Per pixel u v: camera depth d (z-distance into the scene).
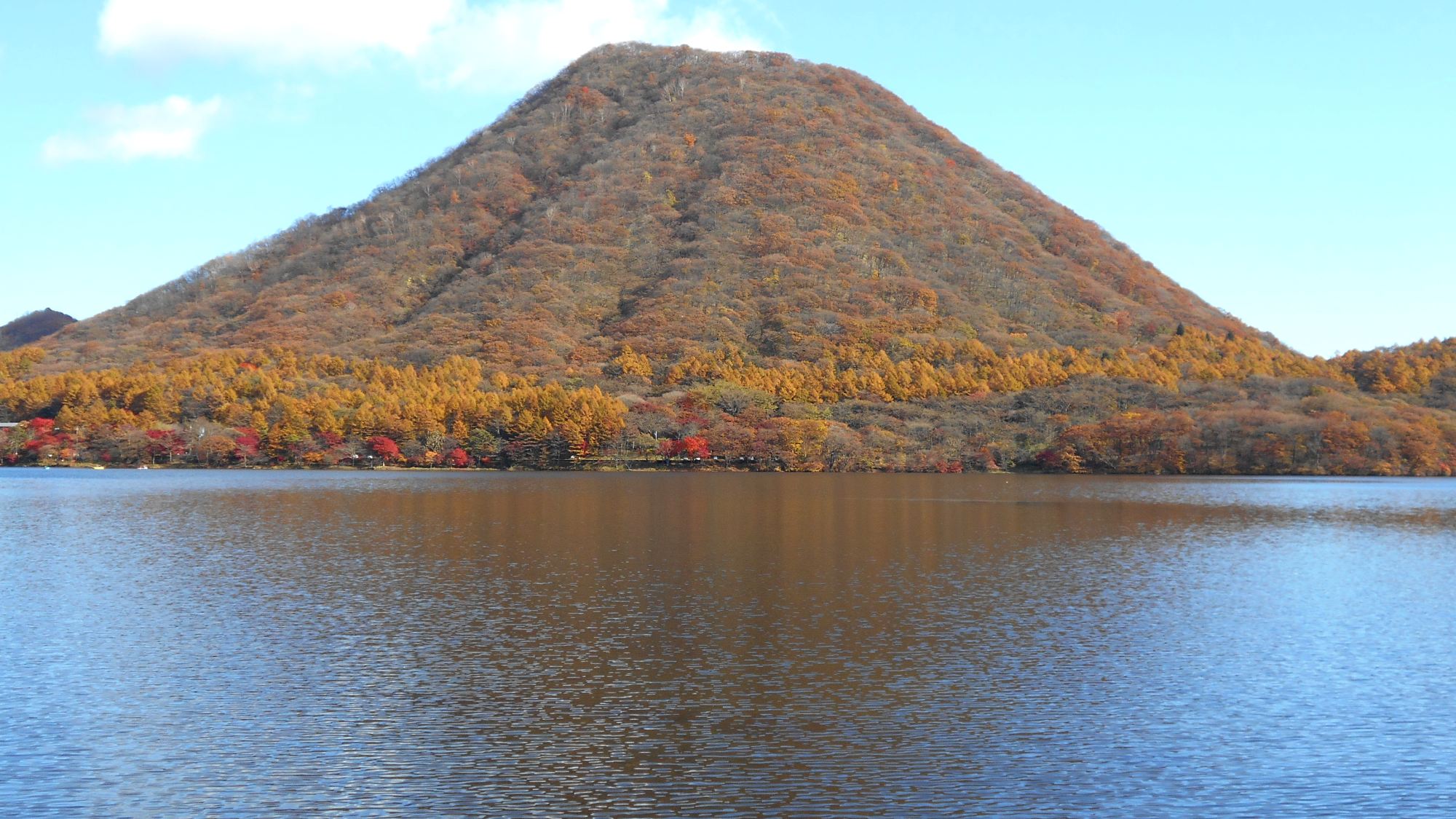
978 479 195.25
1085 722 42.22
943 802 34.88
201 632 55.72
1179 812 34.38
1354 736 40.94
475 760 37.97
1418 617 61.81
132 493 150.25
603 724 41.62
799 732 40.97
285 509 123.06
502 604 63.03
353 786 35.75
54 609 61.34
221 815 33.62
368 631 55.94
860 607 62.88
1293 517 121.94
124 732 40.53
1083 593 68.19
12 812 33.62
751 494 151.12
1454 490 172.62
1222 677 48.53
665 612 60.97
